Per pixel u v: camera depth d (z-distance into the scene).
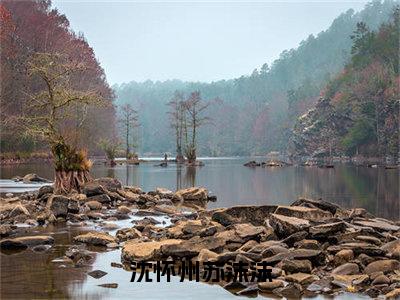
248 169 70.50
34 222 19.91
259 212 18.83
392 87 109.56
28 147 82.75
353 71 137.50
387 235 15.70
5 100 71.44
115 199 27.34
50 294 10.73
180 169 66.75
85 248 15.29
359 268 12.73
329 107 136.88
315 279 11.78
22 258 13.84
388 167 74.12
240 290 11.18
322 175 54.47
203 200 29.05
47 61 30.97
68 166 27.72
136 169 65.44
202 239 14.62
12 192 31.77
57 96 29.16
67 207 20.91
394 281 11.58
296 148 145.38
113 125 119.94
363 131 117.56
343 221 16.88
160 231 17.75
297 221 15.66
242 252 13.31
